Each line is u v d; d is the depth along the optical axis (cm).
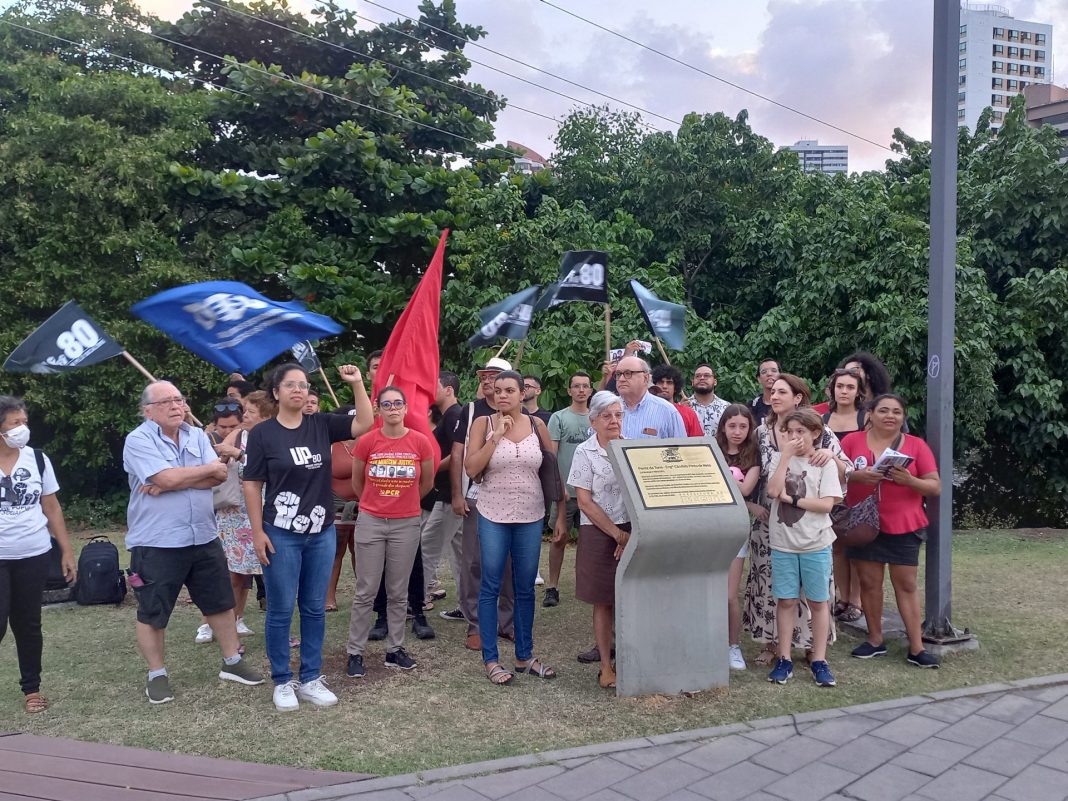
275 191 1203
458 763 411
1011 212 1159
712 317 1402
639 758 414
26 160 1055
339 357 1163
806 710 479
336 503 666
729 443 560
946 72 570
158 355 1148
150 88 1169
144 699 495
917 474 550
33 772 396
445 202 1242
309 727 453
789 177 1440
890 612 674
